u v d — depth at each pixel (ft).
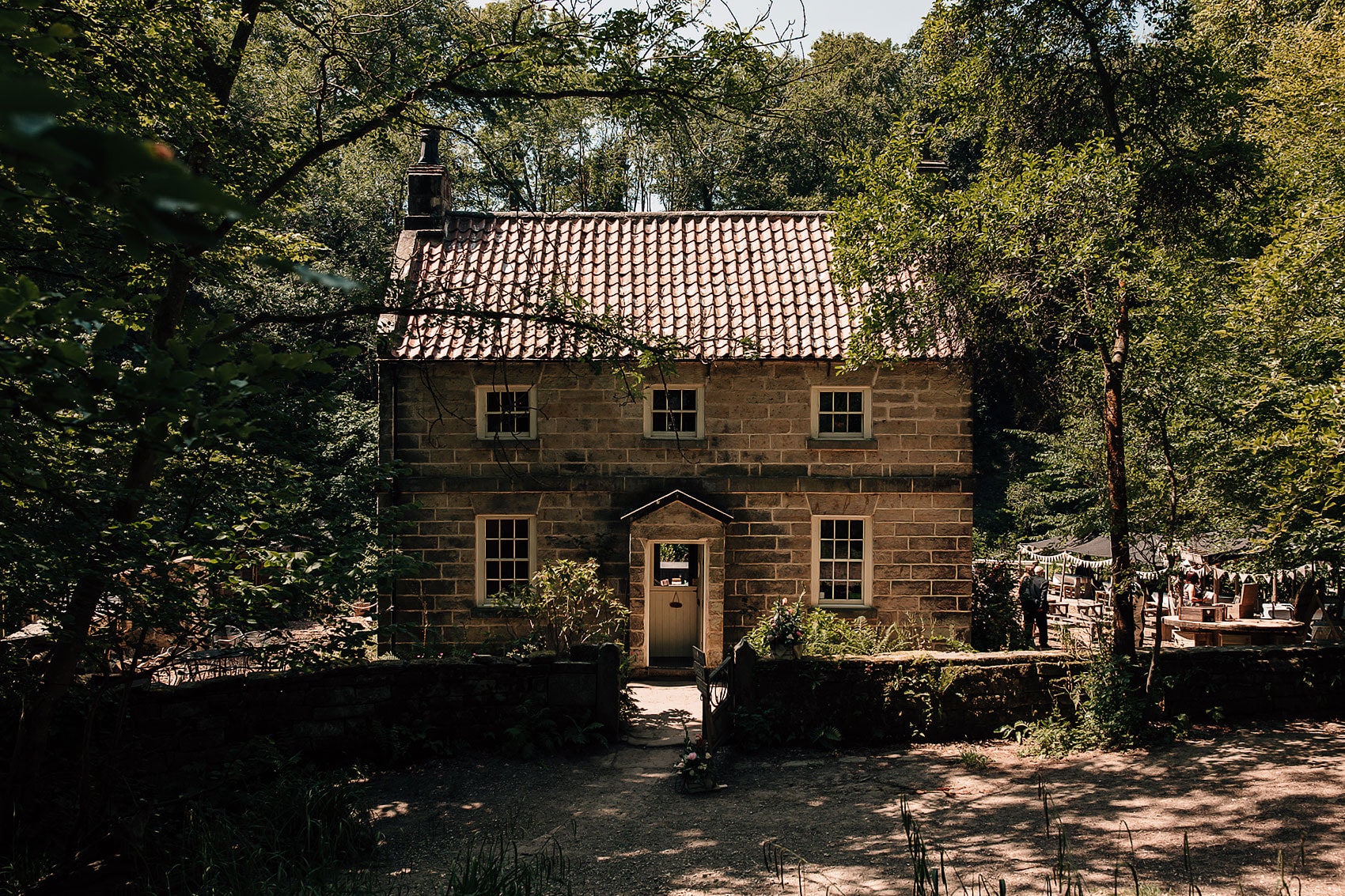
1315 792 33.63
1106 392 43.88
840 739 43.01
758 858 30.25
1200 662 43.42
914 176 47.78
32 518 25.16
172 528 29.12
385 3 38.81
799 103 65.57
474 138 40.73
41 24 22.11
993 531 110.32
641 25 35.24
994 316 49.78
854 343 50.24
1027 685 43.70
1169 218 51.08
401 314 35.58
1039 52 49.90
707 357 56.70
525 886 26.61
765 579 59.31
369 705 41.47
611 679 43.42
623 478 59.06
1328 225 40.34
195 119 31.48
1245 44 81.87
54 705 30.50
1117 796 34.65
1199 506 44.06
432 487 58.49
